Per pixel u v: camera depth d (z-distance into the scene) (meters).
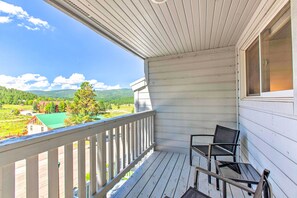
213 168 2.93
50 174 1.29
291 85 1.39
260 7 1.89
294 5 1.22
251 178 1.77
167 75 3.94
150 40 3.01
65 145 1.43
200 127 3.63
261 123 1.97
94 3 1.85
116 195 2.12
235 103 3.36
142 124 3.35
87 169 2.23
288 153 1.35
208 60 3.56
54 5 1.87
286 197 1.39
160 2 1.84
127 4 1.88
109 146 2.18
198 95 3.65
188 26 2.46
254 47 2.44
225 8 1.98
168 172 2.77
